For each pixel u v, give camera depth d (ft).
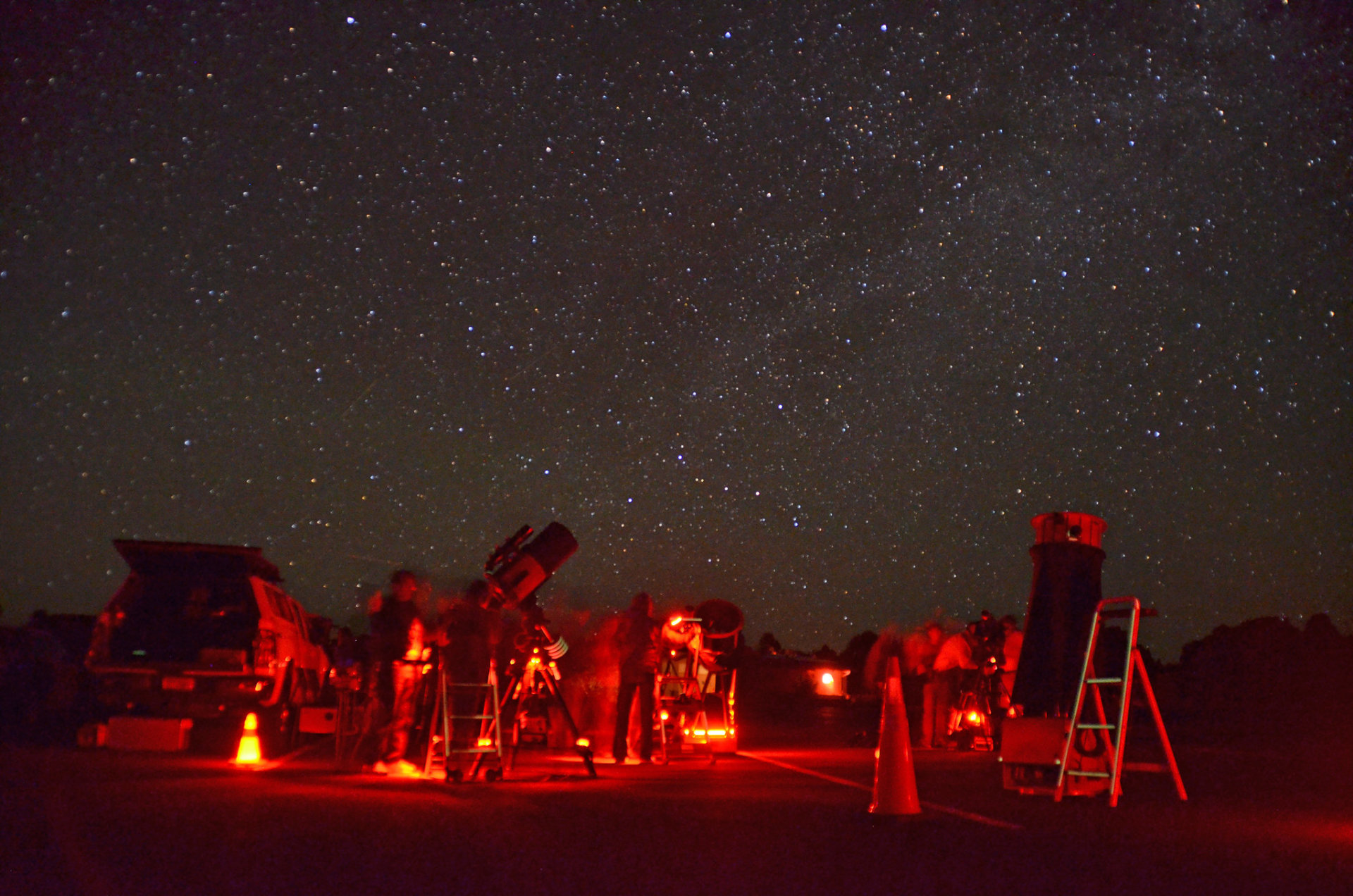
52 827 23.09
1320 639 88.12
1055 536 34.86
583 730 55.21
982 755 50.08
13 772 35.50
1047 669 34.22
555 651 37.42
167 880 17.60
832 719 100.22
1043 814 27.55
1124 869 19.31
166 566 49.85
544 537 37.99
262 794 29.73
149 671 48.70
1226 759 50.75
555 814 25.91
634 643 42.93
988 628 54.34
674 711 45.24
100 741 47.42
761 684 144.87
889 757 27.07
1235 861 20.36
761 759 46.11
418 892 16.80
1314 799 31.71
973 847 21.70
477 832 22.91
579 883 17.61
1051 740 31.86
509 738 37.17
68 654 64.13
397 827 23.56
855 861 19.84
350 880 17.71
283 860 19.39
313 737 63.87
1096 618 31.42
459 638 35.63
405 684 37.11
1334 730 73.97
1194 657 98.48
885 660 60.08
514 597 37.19
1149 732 75.92
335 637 61.82
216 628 49.42
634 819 25.09
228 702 48.67
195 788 31.27
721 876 18.26
